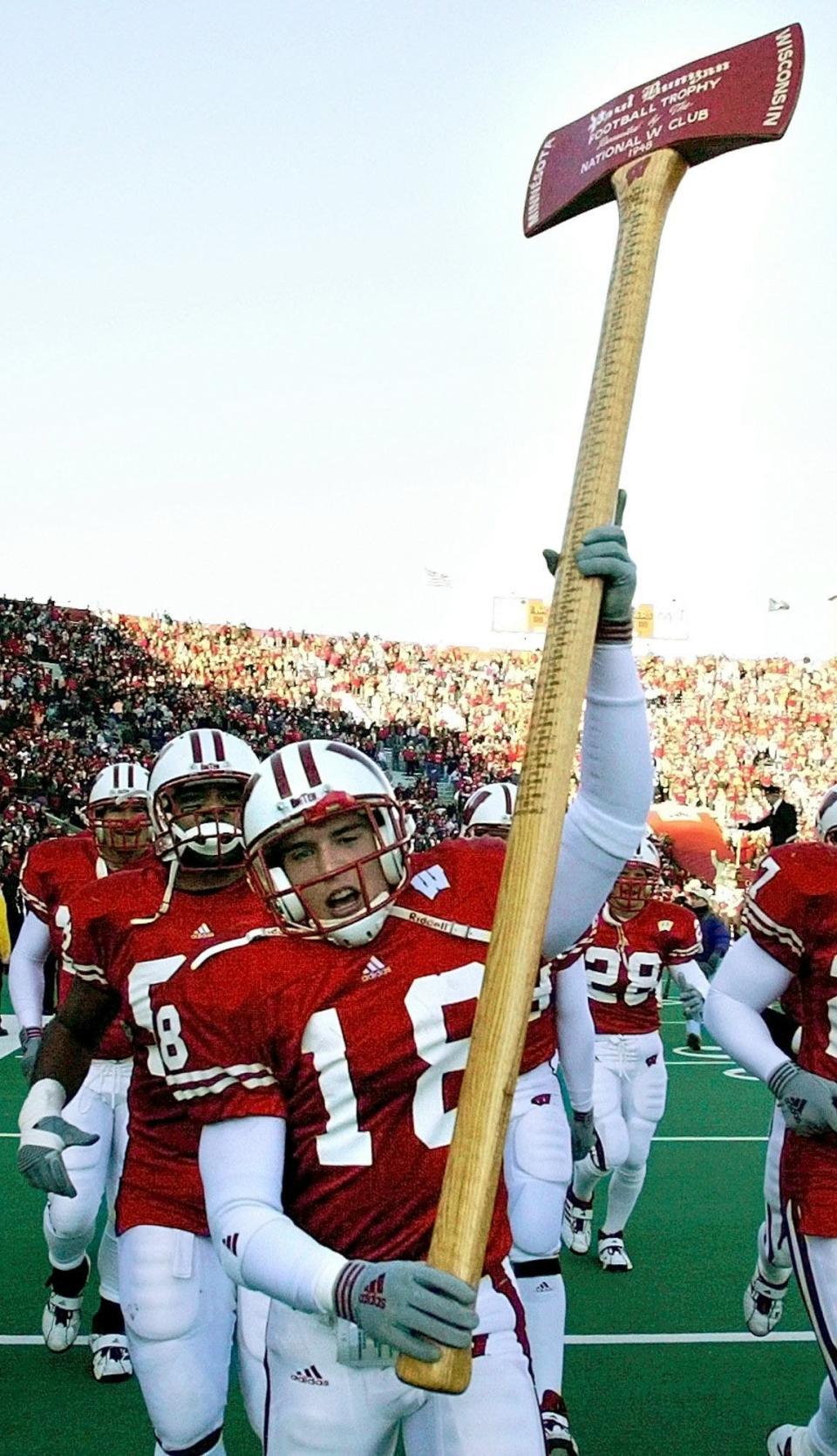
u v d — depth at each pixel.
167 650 30.59
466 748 29.88
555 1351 3.54
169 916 3.16
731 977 3.13
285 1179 2.23
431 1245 1.79
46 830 18.69
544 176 2.39
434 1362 1.71
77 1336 4.68
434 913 2.23
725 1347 4.64
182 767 3.17
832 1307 2.83
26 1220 6.11
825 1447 3.35
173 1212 3.11
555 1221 3.67
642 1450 3.81
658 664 34.34
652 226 2.12
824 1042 3.00
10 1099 8.79
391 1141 2.13
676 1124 8.53
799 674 33.59
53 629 28.69
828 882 2.98
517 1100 3.81
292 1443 2.18
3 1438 3.85
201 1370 3.06
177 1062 2.17
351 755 2.28
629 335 2.06
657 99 2.19
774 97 2.08
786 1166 2.99
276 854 2.24
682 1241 5.94
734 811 27.12
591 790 2.16
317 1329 2.19
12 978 4.79
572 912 2.22
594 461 2.02
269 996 2.13
